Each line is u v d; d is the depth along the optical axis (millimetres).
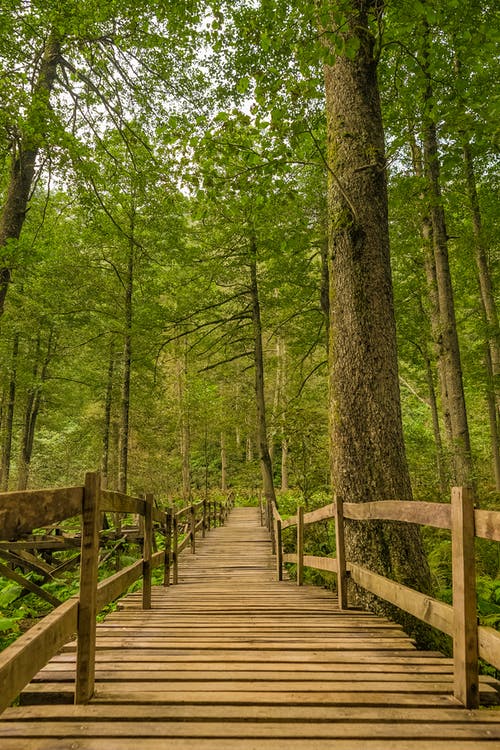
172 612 4840
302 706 2334
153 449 22188
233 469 38500
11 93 7578
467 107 6098
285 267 13125
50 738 1951
